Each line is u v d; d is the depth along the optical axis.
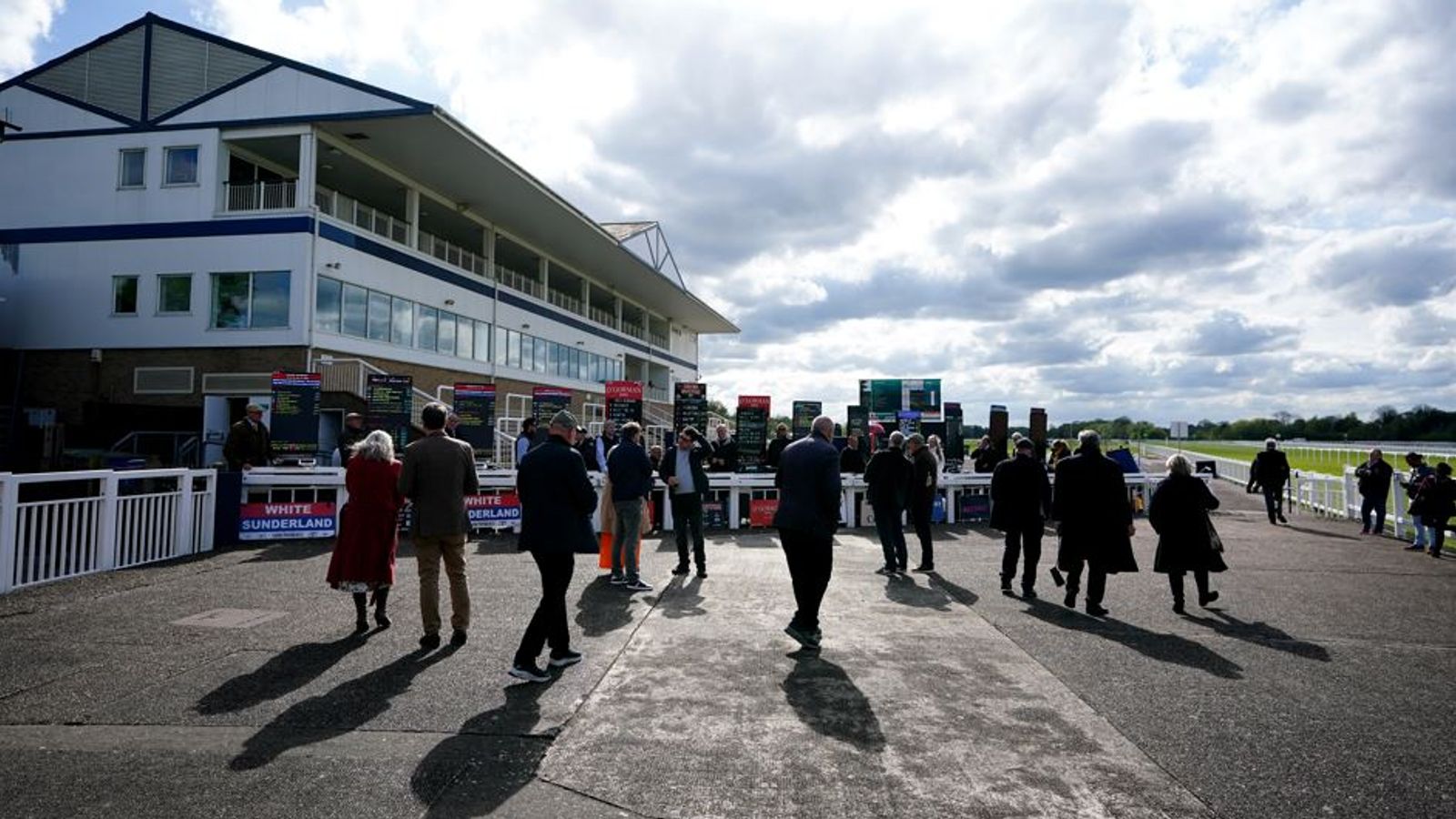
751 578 9.41
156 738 4.19
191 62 23.08
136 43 23.34
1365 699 5.02
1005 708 4.80
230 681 5.17
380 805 3.46
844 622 7.12
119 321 22.58
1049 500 8.66
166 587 8.40
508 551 11.20
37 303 23.14
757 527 15.13
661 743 4.18
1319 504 19.78
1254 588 9.17
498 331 33.34
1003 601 8.30
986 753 4.10
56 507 8.68
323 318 22.41
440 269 28.75
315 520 12.25
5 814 3.34
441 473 6.09
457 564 6.24
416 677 5.29
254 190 22.66
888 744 4.20
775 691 5.09
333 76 22.34
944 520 16.67
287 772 3.78
